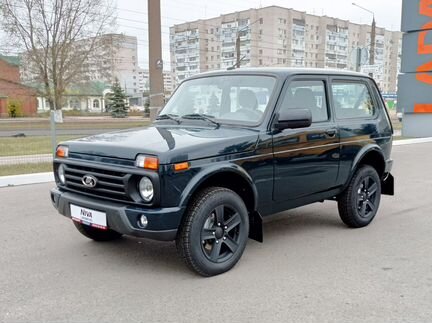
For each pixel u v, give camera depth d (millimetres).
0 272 4109
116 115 48562
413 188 8180
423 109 21062
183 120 4672
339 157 5016
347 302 3482
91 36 30484
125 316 3266
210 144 3816
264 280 3895
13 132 21797
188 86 5117
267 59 61750
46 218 5988
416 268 4188
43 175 8906
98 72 31672
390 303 3467
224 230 4012
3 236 5191
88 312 3330
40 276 4012
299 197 4715
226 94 4656
